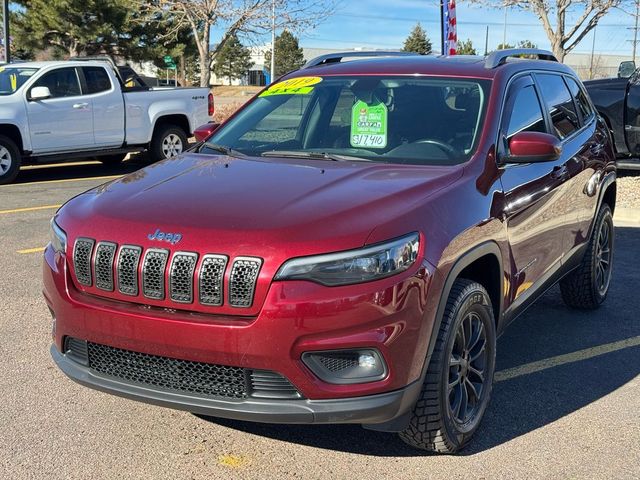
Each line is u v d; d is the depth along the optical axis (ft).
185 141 46.44
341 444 11.91
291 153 13.89
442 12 45.03
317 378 9.77
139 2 63.57
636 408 13.56
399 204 10.73
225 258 9.80
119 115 42.24
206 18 59.00
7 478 10.69
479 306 11.79
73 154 40.81
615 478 11.05
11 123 37.76
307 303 9.53
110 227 10.73
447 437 11.14
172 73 148.25
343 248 9.74
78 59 43.60
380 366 9.93
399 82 14.96
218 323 9.72
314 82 15.92
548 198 14.88
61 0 95.04
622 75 37.93
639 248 26.66
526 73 15.88
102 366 10.92
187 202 10.98
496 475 11.05
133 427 12.37
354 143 14.11
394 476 10.96
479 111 13.79
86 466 11.09
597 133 19.34
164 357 10.21
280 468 11.14
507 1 48.98
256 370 9.83
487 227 11.94
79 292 10.97
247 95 178.29
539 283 15.16
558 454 11.76
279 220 10.11
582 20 46.93
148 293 10.21
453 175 12.11
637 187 36.11
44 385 13.93
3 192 36.04
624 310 19.70
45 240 25.53
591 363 15.81
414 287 10.05
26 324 17.19
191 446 11.76
